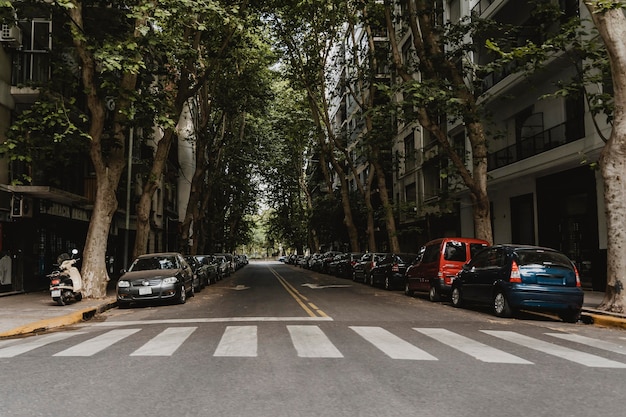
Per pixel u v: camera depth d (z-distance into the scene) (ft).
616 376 19.51
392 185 135.85
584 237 60.90
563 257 38.70
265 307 45.57
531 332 31.37
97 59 46.50
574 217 62.44
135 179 93.50
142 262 54.39
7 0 41.47
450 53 61.52
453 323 35.22
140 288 48.19
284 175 174.40
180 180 152.46
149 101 49.21
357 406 15.60
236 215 163.84
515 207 74.79
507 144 76.89
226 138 113.91
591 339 28.89
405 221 120.47
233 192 145.89
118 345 26.78
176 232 144.66
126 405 15.84
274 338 28.19
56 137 45.34
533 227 69.87
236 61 83.20
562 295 37.09
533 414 14.88
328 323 34.68
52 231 73.41
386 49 81.05
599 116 51.67
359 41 138.72
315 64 99.50
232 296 58.95
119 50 43.91
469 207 88.79
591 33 48.26
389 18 70.49
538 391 17.34
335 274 112.37
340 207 128.47
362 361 22.07
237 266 166.09
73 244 81.71
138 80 58.90
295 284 82.58
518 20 71.67
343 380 18.78
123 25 52.24
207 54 69.36
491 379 18.98
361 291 65.98
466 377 19.27
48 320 37.40
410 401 16.14
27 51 60.85
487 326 33.94
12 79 61.36
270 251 480.64
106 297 53.62
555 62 58.49
